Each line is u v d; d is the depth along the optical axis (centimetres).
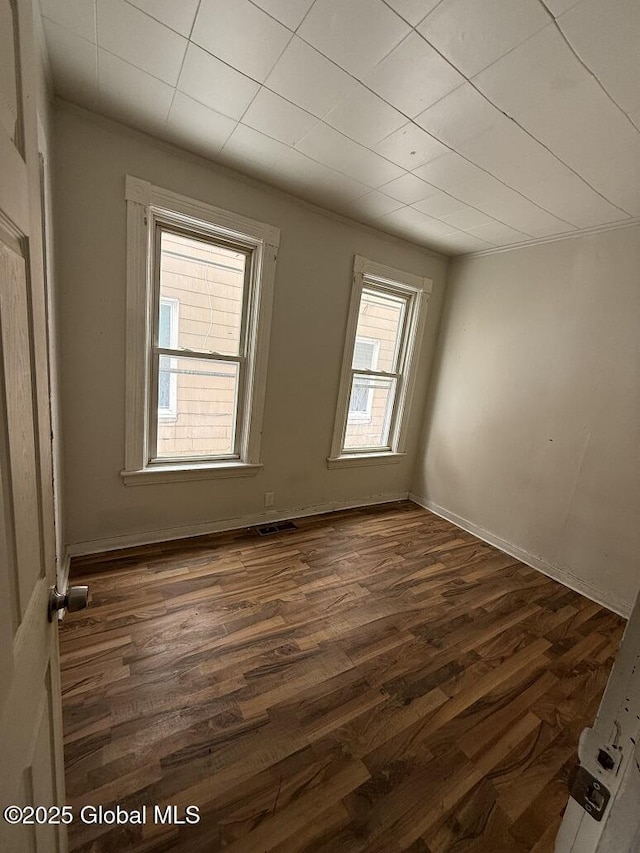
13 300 48
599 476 236
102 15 121
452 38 116
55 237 174
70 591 74
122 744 119
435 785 116
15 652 48
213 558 233
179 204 205
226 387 266
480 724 139
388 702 144
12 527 47
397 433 357
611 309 231
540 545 267
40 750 61
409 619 196
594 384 239
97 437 212
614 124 146
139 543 238
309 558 246
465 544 293
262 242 237
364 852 98
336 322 285
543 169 182
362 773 118
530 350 275
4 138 43
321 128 170
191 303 240
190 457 255
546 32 110
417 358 343
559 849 45
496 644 184
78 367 199
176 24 122
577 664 175
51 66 147
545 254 265
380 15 112
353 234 276
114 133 184
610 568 229
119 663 149
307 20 116
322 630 180
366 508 347
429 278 328
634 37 108
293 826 102
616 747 40
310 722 133
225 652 160
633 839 38
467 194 215
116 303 202
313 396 291
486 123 154
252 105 159
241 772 114
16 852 47
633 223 221
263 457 279
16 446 49
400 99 146
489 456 304
